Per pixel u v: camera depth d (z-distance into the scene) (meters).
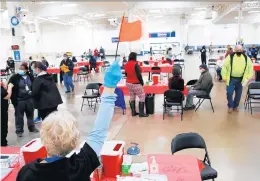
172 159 2.15
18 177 0.88
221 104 6.56
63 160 0.85
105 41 24.47
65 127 0.88
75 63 13.16
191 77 11.02
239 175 3.09
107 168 1.87
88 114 6.07
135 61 5.44
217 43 26.30
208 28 26.00
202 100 6.78
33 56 13.27
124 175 1.90
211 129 4.73
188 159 2.15
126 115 5.82
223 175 3.09
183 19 22.83
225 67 5.56
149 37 22.86
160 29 23.88
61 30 21.89
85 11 12.34
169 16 23.11
